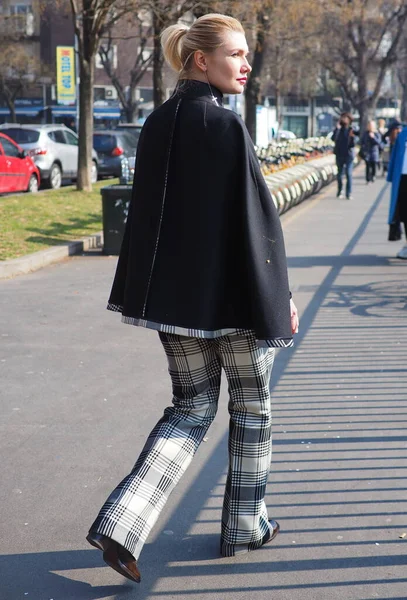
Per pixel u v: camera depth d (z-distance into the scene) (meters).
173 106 3.36
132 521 3.32
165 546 3.97
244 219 3.22
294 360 7.26
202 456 5.14
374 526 4.16
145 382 6.71
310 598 3.51
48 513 4.35
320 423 5.66
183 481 4.76
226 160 3.24
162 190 3.32
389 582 3.63
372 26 57.41
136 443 5.37
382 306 9.55
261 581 3.65
